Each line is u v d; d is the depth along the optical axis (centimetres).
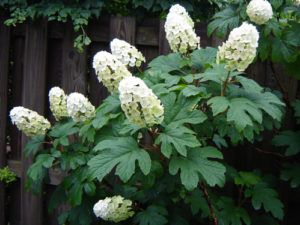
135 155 104
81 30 173
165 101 113
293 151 135
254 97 115
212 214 127
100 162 105
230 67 110
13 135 192
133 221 126
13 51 189
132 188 136
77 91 175
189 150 109
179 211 133
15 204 195
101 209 119
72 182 128
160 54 164
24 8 177
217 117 118
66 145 130
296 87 152
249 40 107
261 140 149
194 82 123
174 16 126
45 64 180
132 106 99
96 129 122
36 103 183
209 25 143
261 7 127
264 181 146
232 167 144
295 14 141
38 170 129
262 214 150
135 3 168
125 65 128
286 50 135
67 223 164
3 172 189
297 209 155
